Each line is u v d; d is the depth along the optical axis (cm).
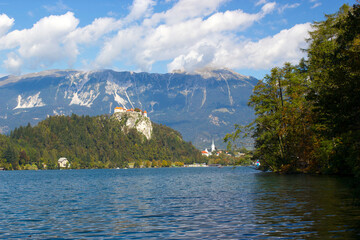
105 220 1986
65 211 2419
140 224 1819
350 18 3141
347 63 2769
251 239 1389
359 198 2472
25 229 1773
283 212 1992
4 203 3009
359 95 2478
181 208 2378
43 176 11550
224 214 2019
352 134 3025
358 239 1334
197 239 1428
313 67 4850
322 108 2872
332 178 4653
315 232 1463
